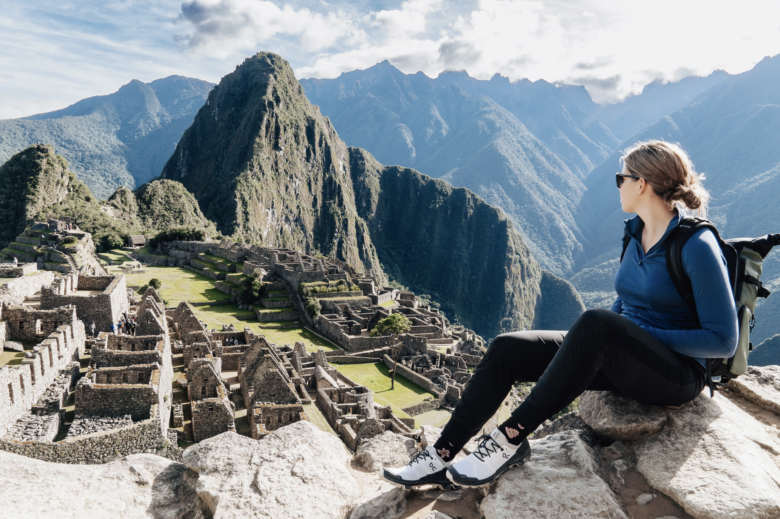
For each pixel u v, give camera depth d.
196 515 4.07
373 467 4.78
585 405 4.54
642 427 3.92
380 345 73.69
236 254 116.12
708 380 3.85
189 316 35.84
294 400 26.41
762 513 3.03
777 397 4.86
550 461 3.83
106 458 17.66
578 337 3.46
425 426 5.47
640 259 3.96
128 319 30.61
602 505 3.33
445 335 86.81
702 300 3.44
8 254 80.69
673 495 3.37
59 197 173.38
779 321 173.75
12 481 3.94
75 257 76.75
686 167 3.66
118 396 19.34
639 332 3.46
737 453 3.47
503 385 3.91
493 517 3.33
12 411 17.25
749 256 3.94
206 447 4.58
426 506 3.83
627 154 4.02
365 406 33.72
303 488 3.98
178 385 26.17
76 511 3.81
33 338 23.23
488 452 3.73
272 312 87.19
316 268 103.25
